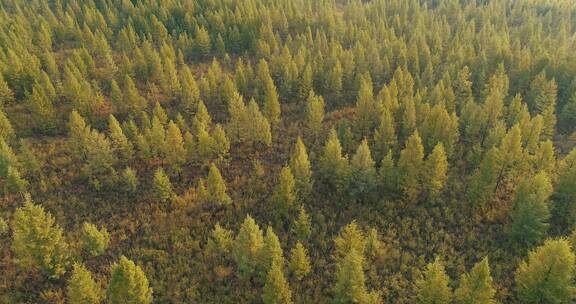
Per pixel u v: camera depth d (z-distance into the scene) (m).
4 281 44.88
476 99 82.94
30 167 58.72
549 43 98.81
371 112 69.44
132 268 37.94
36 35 97.25
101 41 93.12
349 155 65.69
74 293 38.66
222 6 119.06
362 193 57.94
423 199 56.88
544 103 74.38
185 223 53.91
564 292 38.47
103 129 72.12
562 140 71.12
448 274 46.38
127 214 55.47
